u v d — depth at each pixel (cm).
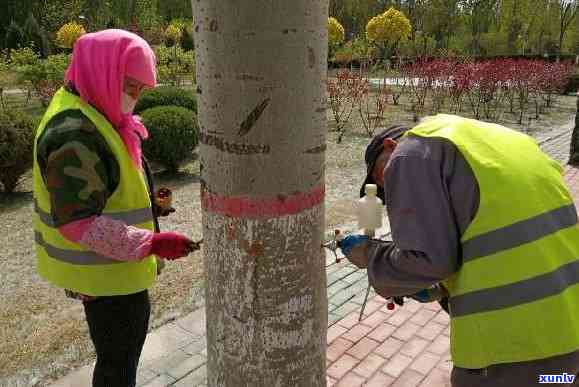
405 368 305
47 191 196
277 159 148
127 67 191
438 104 1541
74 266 199
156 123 755
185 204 648
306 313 167
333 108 1248
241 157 148
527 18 4341
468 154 153
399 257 158
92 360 315
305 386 174
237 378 169
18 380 295
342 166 869
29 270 455
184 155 783
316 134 154
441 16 4394
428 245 151
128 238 181
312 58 146
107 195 188
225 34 139
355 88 1286
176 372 300
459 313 159
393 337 337
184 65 2009
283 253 156
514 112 1595
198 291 406
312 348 173
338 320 359
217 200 155
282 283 159
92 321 212
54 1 3322
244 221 153
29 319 368
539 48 4775
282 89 143
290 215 154
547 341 150
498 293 151
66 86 196
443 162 154
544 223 154
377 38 2611
